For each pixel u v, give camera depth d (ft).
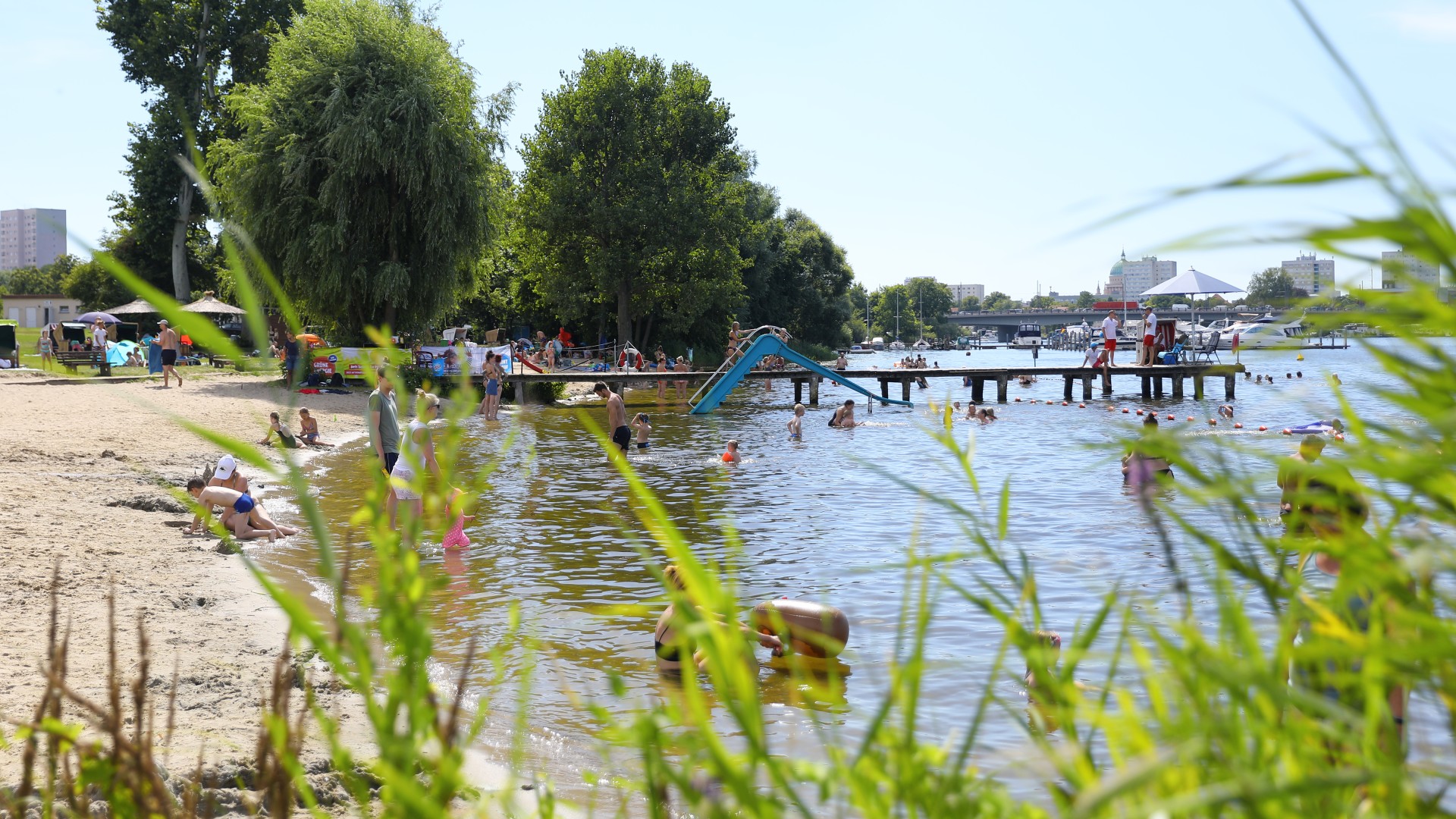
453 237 109.19
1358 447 2.98
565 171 178.91
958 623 24.57
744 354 111.34
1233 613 3.57
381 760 3.90
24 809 5.15
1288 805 3.22
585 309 182.60
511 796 4.58
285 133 105.09
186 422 3.36
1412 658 2.88
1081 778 3.70
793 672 4.61
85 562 29.66
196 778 5.49
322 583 29.14
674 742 3.99
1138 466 3.81
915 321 568.82
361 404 96.43
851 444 78.18
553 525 42.04
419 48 109.09
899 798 4.01
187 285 182.39
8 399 79.30
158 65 161.07
